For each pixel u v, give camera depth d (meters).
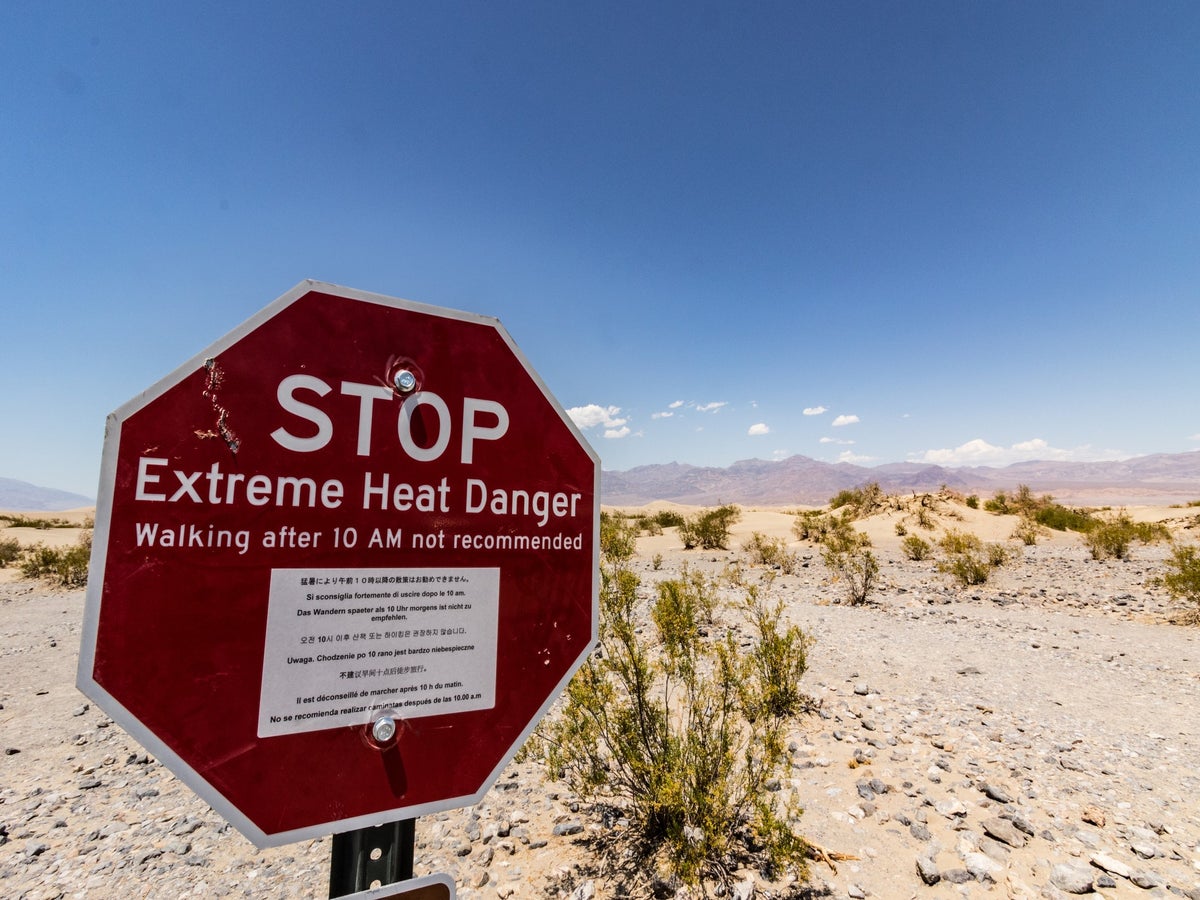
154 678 1.24
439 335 1.65
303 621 1.39
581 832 3.67
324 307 1.51
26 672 7.43
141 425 1.29
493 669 1.61
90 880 3.26
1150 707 5.75
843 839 3.49
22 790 4.36
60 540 30.05
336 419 1.49
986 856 3.30
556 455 1.79
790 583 14.61
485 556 1.64
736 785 3.70
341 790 1.39
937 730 5.11
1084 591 13.12
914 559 19.83
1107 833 3.53
